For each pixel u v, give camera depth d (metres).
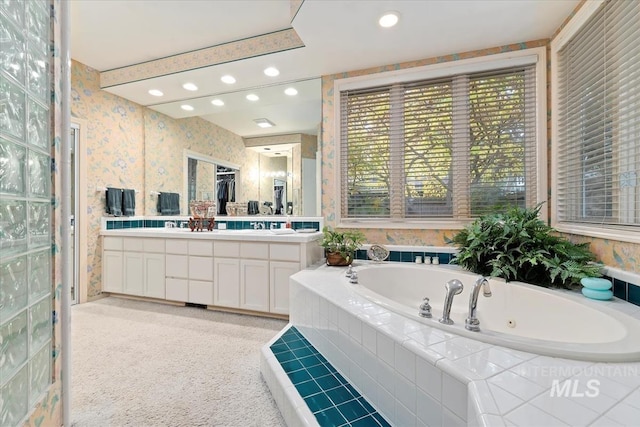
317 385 1.41
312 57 2.58
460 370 0.91
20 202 0.99
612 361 0.95
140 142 3.74
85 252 3.12
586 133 1.90
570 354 0.98
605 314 1.34
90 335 2.30
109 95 3.36
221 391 1.60
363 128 2.83
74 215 3.06
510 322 1.85
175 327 2.47
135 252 3.14
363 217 2.84
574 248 1.84
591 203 1.85
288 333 2.04
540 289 1.75
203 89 3.26
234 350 2.06
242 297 2.72
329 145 2.92
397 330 1.20
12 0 0.95
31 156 1.06
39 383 1.11
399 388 1.12
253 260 2.70
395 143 2.73
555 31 2.19
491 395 0.79
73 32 2.54
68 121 1.31
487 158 2.47
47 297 1.17
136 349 2.07
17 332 0.97
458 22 2.08
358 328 1.37
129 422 1.36
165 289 3.01
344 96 2.89
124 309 2.91
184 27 2.48
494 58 2.40
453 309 2.16
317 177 3.05
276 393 1.49
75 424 1.34
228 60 2.68
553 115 2.24
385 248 2.68
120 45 2.74
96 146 3.23
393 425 1.14
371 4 1.89
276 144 3.21
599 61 1.74
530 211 2.08
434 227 2.59
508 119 2.41
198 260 2.89
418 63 2.61
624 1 1.53
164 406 1.47
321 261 2.85
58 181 1.25
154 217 3.70
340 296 1.70
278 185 3.21
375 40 2.31
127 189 3.51
